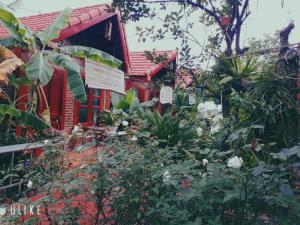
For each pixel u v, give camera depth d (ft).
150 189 7.54
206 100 17.16
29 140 17.12
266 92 12.22
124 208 7.76
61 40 24.08
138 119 18.19
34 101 18.49
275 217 6.60
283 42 14.03
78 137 11.68
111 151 8.72
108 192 7.82
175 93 24.43
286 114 11.75
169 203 7.30
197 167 8.60
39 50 18.95
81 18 25.34
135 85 39.11
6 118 18.04
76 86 17.37
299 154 6.01
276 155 6.27
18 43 18.99
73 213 7.72
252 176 6.51
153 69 39.22
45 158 9.94
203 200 6.66
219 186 6.65
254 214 6.76
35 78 15.71
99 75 16.49
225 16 15.25
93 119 32.65
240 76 14.82
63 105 27.66
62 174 8.48
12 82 17.97
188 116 18.98
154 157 8.51
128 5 15.11
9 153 14.02
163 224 7.04
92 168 7.55
